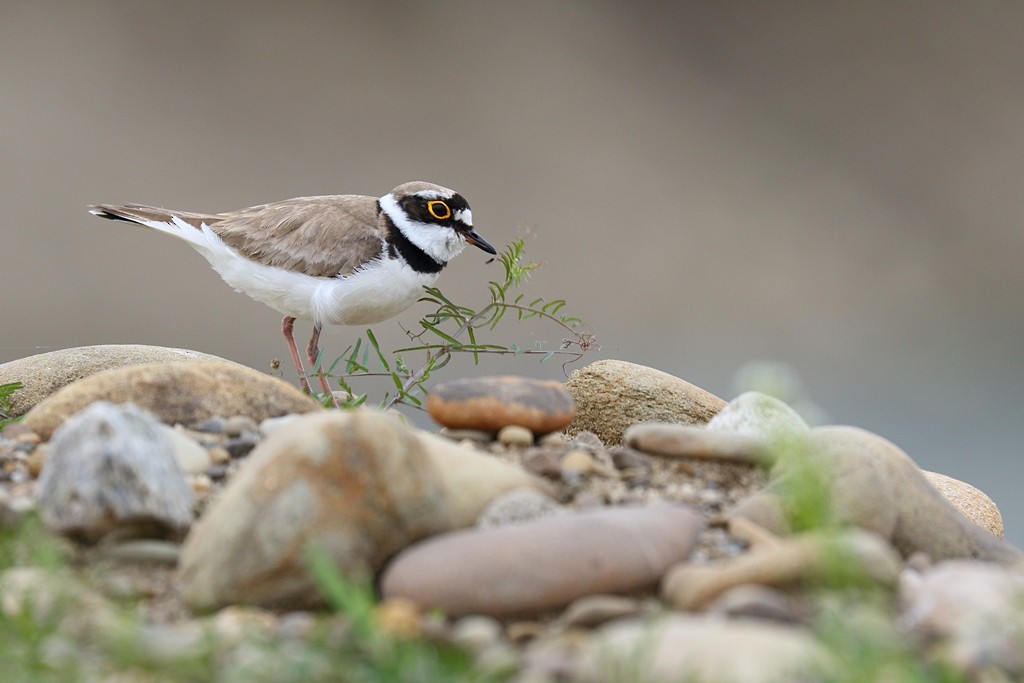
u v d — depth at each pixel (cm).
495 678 335
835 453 452
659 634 334
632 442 507
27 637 350
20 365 699
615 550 383
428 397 533
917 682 313
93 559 410
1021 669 333
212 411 527
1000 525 708
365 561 392
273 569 384
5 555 398
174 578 407
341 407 677
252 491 389
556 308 734
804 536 407
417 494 401
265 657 336
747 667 316
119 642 341
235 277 790
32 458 481
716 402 673
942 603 358
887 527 438
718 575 373
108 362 696
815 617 356
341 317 790
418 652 341
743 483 485
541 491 451
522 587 376
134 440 422
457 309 732
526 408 521
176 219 797
